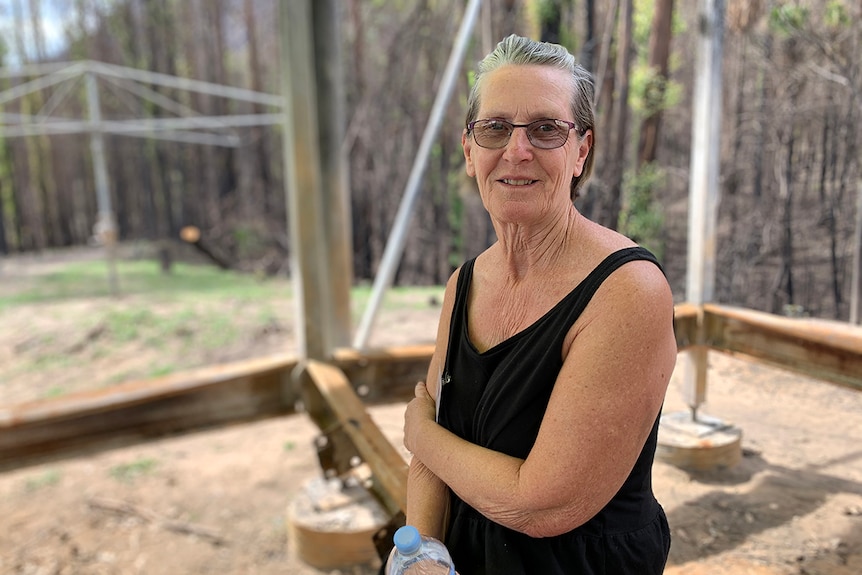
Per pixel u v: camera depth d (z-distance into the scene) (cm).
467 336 90
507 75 78
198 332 609
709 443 128
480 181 83
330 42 250
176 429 240
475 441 89
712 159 136
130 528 320
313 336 258
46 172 1388
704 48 134
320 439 211
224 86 1145
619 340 69
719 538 112
